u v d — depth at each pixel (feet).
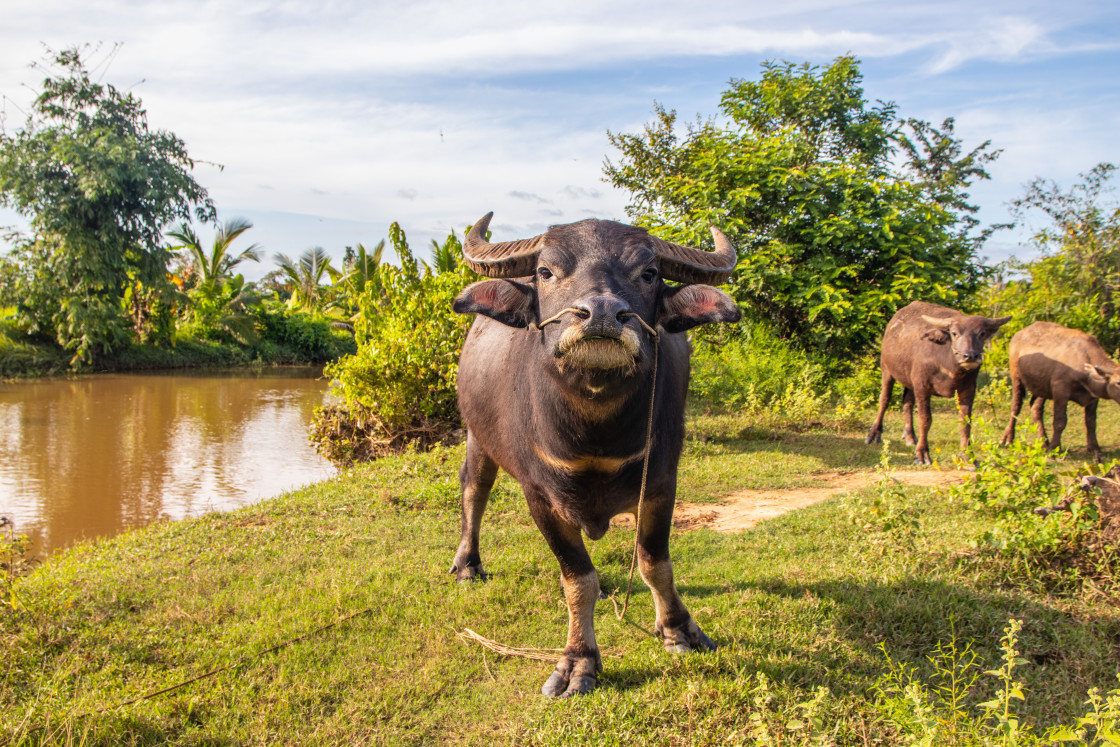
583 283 9.20
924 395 25.91
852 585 13.12
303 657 11.86
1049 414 34.37
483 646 12.12
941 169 63.21
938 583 12.75
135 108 92.99
